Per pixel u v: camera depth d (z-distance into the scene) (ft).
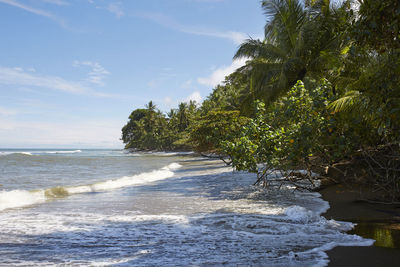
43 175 58.29
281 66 60.95
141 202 25.02
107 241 13.47
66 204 24.54
